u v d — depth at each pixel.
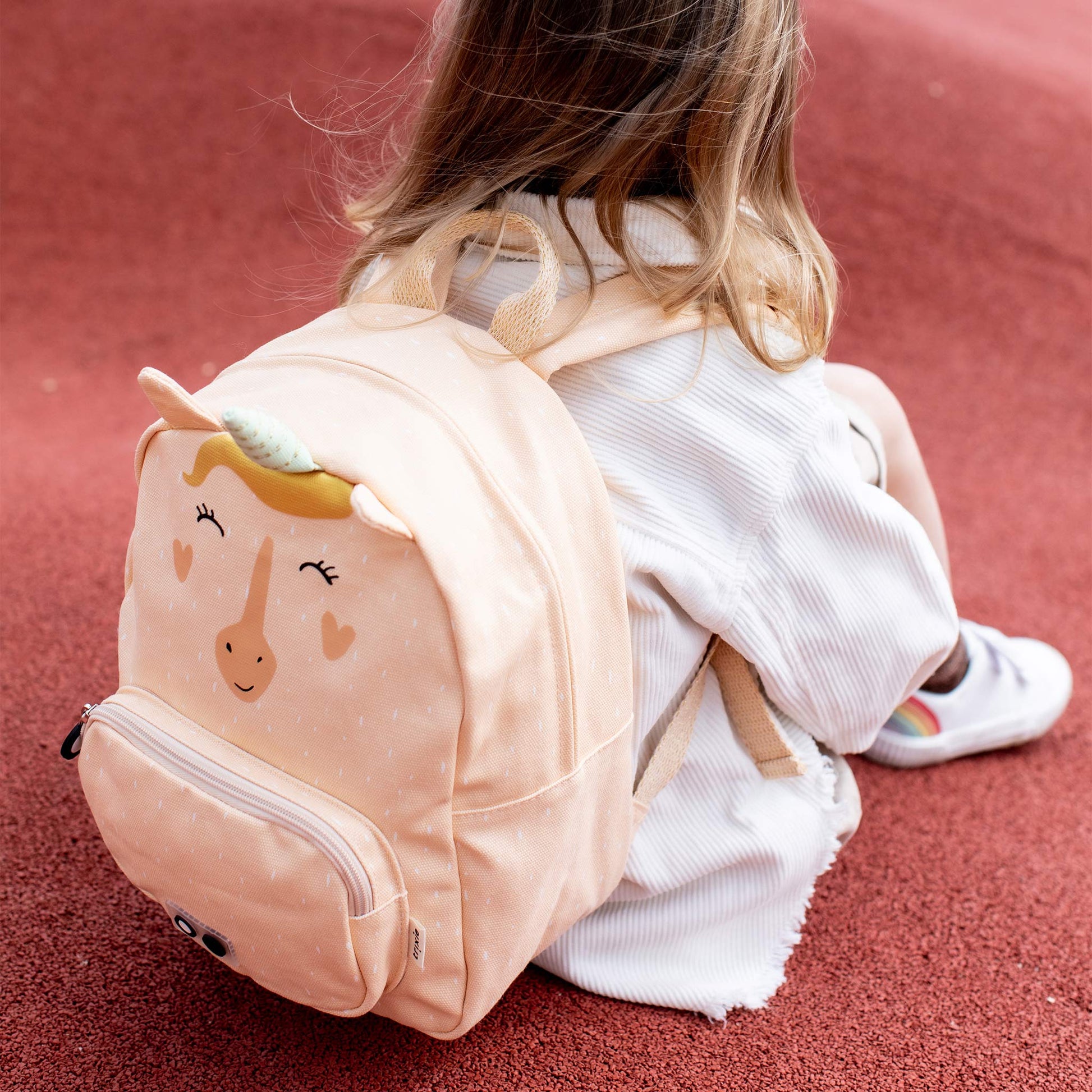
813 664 0.89
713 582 0.82
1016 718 1.28
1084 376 2.30
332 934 0.71
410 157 0.90
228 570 0.73
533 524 0.70
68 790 1.17
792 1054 0.92
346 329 0.80
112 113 2.76
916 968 1.02
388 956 0.74
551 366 0.76
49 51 2.84
